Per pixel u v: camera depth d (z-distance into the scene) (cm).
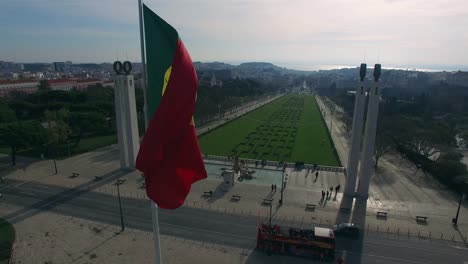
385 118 13062
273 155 11512
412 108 17925
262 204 7212
